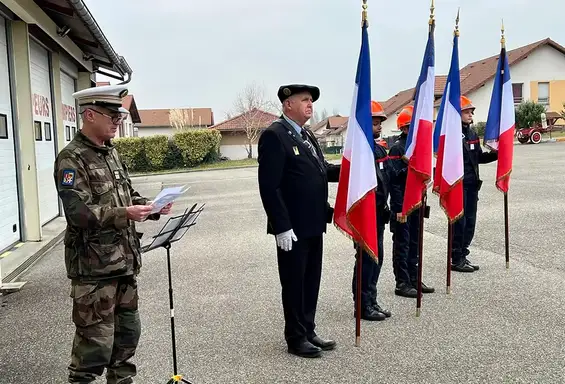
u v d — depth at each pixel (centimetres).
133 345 333
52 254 801
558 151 2345
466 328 443
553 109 3725
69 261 302
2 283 613
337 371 373
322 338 427
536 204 1052
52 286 614
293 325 398
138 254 322
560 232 790
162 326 471
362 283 466
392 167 523
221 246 822
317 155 412
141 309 520
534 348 399
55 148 1145
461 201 532
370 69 411
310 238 397
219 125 4578
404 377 361
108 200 304
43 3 863
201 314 501
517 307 488
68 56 1230
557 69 3706
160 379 368
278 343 427
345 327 456
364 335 436
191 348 421
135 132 5634
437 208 1084
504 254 682
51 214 1109
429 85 478
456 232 606
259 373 374
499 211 988
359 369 375
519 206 1037
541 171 1644
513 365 372
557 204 1040
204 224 1046
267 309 510
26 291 596
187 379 367
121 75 1505
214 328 463
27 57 844
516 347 402
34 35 948
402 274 533
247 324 471
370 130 410
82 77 1417
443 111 555
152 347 424
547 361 376
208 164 3516
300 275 395
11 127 838
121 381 333
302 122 409
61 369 389
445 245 751
